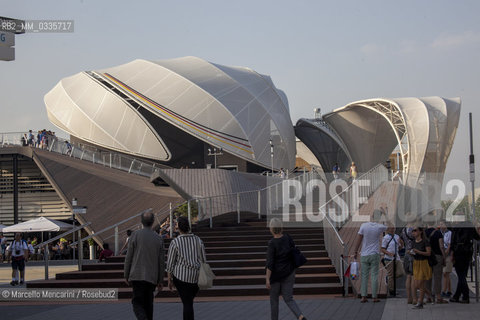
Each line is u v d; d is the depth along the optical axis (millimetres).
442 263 12391
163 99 52312
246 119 53812
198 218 22016
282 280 9445
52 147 40781
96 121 51656
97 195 34719
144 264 9055
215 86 54281
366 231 12492
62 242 34125
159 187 35031
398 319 10039
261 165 53656
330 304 12234
